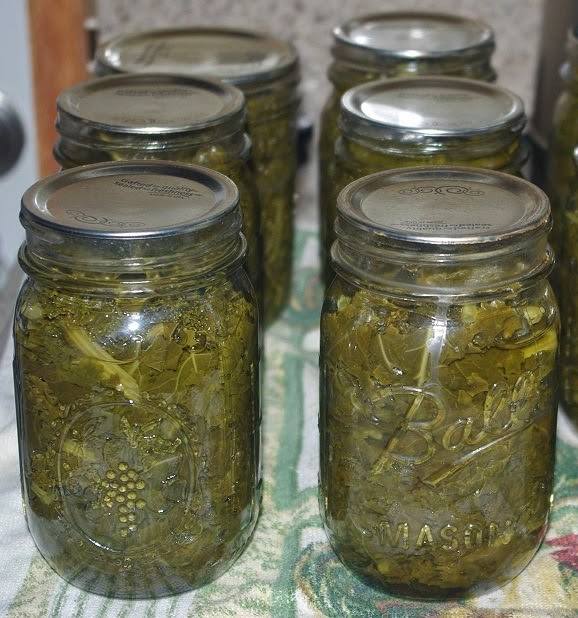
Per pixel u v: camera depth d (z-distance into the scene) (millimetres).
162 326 786
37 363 806
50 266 777
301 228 1422
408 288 766
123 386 786
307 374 1128
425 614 841
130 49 1254
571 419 1020
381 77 1160
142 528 824
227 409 827
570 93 1192
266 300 1200
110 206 805
